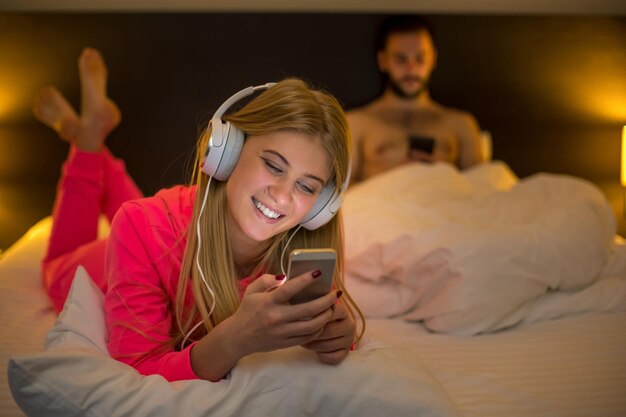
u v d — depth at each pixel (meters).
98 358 0.97
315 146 0.99
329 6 2.76
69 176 1.92
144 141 2.71
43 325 1.60
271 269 1.19
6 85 2.62
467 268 1.58
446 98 2.82
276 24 2.71
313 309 0.88
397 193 2.30
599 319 1.68
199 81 2.70
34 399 0.91
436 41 2.77
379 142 2.79
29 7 2.64
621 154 2.88
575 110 2.86
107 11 2.63
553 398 1.22
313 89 1.07
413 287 1.70
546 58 2.82
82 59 2.12
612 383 1.29
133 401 0.92
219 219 1.10
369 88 2.78
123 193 2.07
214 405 0.93
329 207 1.09
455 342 1.53
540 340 1.54
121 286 1.08
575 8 2.84
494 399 1.20
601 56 2.82
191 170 2.73
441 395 1.02
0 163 2.66
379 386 0.99
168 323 1.11
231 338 0.93
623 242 2.43
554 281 1.69
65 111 2.23
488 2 2.81
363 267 1.78
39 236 2.29
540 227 1.75
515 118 2.85
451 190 2.33
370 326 1.64
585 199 2.00
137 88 2.68
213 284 1.10
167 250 1.10
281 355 1.03
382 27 2.74
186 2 2.69
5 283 1.86
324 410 0.98
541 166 2.89
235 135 1.03
